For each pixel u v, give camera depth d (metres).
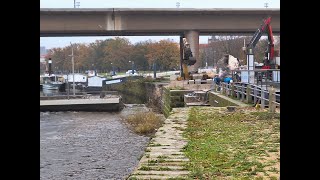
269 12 51.69
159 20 52.38
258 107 20.73
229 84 28.53
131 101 66.31
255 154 9.37
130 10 51.06
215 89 34.56
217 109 22.00
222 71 47.72
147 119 31.94
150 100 56.28
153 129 28.09
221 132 13.30
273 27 52.34
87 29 51.12
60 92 64.44
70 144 23.66
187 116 18.59
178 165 8.38
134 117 34.56
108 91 67.12
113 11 50.84
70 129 31.00
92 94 63.62
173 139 11.96
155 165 8.39
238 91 25.88
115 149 21.30
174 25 52.72
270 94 18.12
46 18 50.16
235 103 23.47
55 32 52.19
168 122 16.34
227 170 7.76
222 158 9.00
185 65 49.22
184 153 9.69
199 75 50.25
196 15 52.44
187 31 53.09
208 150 10.02
